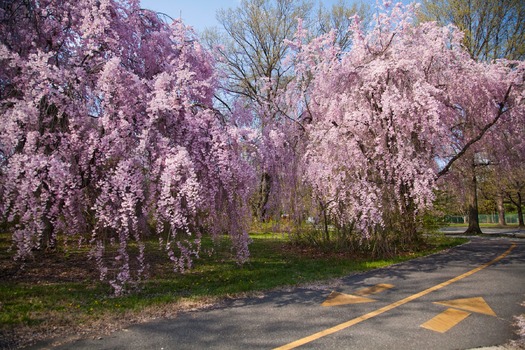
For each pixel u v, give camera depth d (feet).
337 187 29.32
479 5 60.39
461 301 17.01
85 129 19.27
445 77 34.86
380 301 17.15
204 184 20.54
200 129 21.07
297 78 36.78
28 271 22.58
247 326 13.55
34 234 17.06
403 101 28.58
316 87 34.14
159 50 27.40
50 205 18.80
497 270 25.20
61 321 13.96
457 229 93.04
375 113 30.99
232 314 15.14
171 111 20.21
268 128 31.89
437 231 43.29
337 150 29.84
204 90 26.66
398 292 18.97
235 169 20.93
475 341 11.93
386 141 30.14
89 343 11.84
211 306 16.46
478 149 39.40
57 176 16.12
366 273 24.67
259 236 52.49
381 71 29.55
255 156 24.91
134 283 19.69
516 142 37.06
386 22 33.65
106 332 12.92
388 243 33.12
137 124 19.67
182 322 14.05
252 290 19.49
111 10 24.50
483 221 149.79
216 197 21.77
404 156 29.27
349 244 34.17
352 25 34.45
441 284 20.72
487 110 35.45
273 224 34.76
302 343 11.78
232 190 21.22
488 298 17.53
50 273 22.34
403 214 33.55
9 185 15.69
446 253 34.65
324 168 29.35
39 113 18.01
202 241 41.34
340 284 21.15
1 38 21.83
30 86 18.52
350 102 31.32
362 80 31.99
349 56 34.04
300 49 37.63
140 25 27.45
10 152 16.61
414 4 32.96
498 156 39.65
